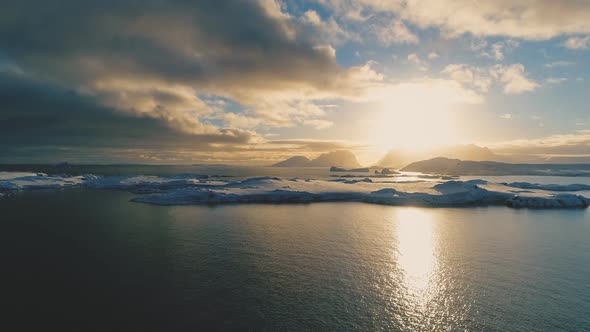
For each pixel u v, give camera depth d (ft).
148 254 131.85
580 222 204.74
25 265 118.32
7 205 266.57
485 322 82.58
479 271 116.47
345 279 108.37
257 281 105.40
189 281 104.73
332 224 194.49
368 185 395.55
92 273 111.14
